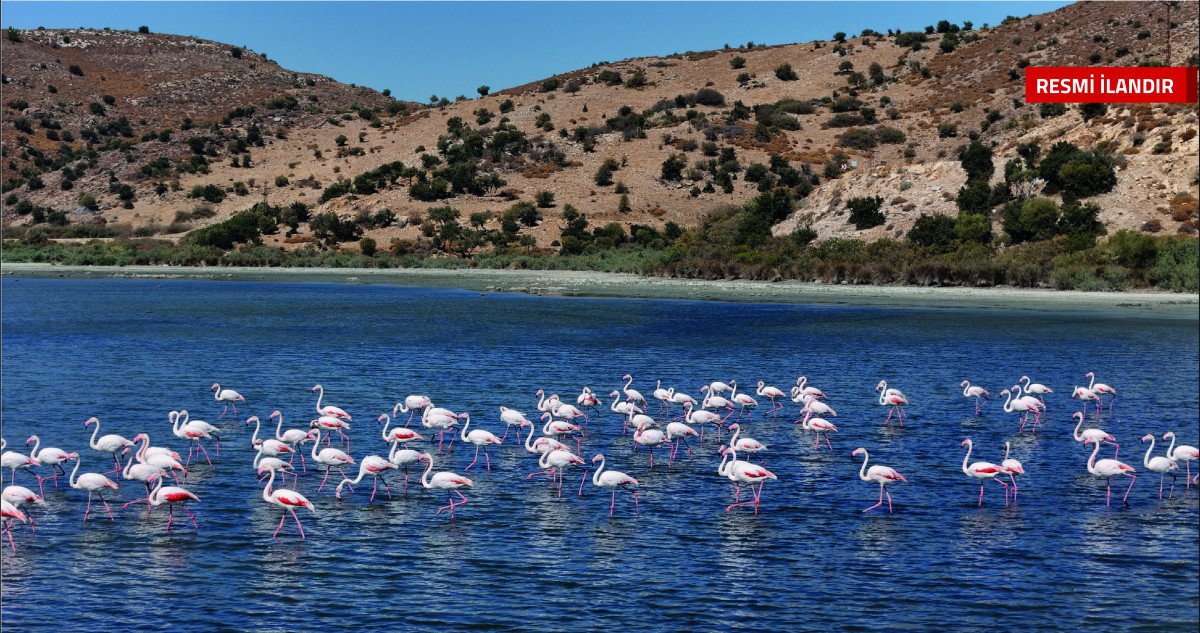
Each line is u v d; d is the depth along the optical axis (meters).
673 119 191.75
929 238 102.44
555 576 20.50
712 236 120.19
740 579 20.39
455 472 28.61
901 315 72.25
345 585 20.00
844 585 20.06
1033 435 33.50
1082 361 49.88
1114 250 91.38
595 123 196.88
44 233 162.88
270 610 18.81
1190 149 107.69
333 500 25.67
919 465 29.34
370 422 35.28
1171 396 40.44
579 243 139.12
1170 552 21.92
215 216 168.12
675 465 29.55
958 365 48.59
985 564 21.20
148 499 24.28
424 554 21.72
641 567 21.02
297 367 47.12
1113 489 26.89
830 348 54.66
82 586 19.86
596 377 44.72
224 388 41.47
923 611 18.89
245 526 23.48
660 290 95.56
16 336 59.28
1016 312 73.69
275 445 27.73
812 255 106.25
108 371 45.81
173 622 18.30
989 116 168.62
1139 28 186.12
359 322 67.88
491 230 149.12
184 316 72.06
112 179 187.00
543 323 67.25
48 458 26.34
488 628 18.11
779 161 167.25
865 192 122.56
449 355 51.31
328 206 164.50
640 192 164.00
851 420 35.88
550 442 28.36
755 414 37.28
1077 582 20.22
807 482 27.47
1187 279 84.88
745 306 79.75
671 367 47.75
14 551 21.78
